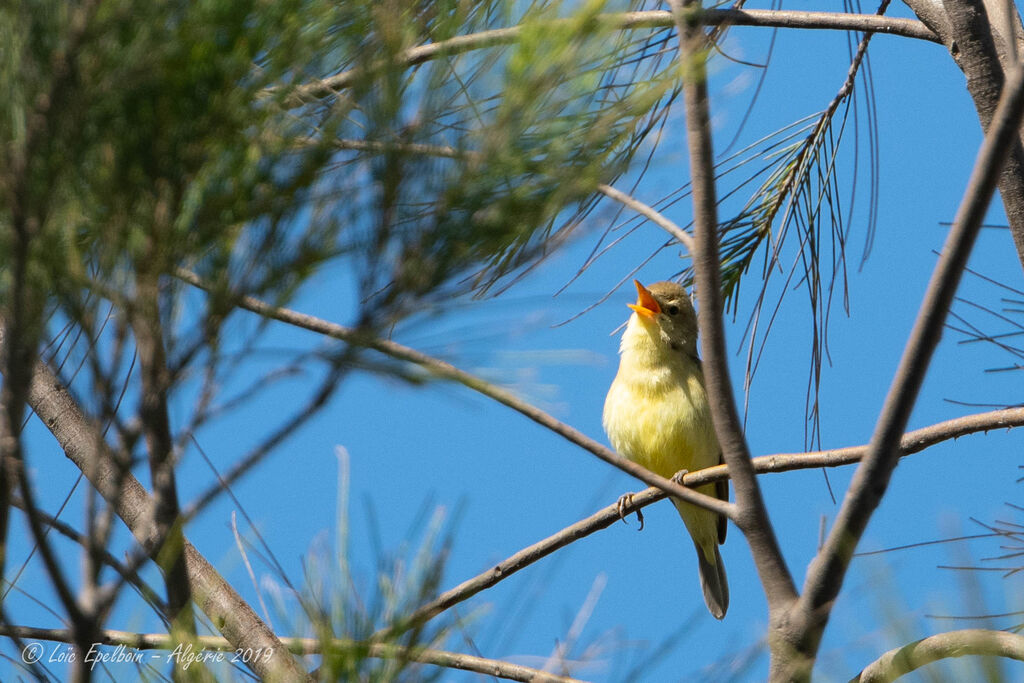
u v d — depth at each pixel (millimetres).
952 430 7082
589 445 5660
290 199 3312
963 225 4859
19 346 3275
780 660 5281
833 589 5262
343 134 3365
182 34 3090
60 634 5117
